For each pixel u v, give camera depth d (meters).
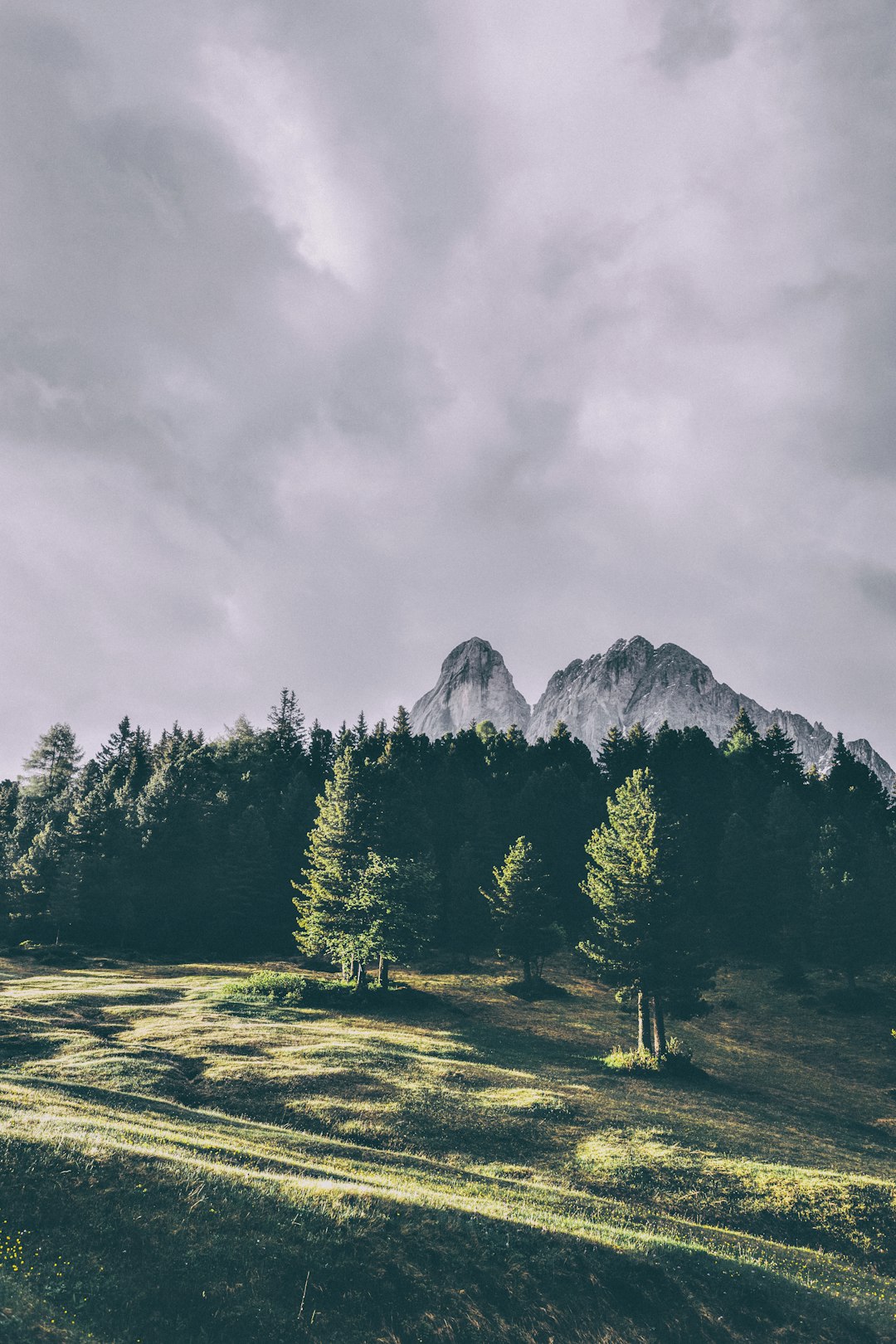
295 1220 15.10
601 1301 15.10
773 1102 39.91
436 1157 24.16
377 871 56.19
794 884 77.12
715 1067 47.69
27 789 114.88
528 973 65.69
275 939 79.69
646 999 45.72
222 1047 35.22
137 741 125.38
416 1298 13.98
